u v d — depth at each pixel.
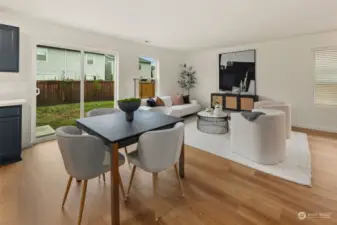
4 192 2.03
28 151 3.23
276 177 2.37
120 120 2.23
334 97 4.48
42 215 1.69
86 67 4.50
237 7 2.93
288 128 3.87
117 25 3.81
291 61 4.96
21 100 3.04
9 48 2.88
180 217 1.68
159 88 6.36
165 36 4.72
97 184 2.26
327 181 2.25
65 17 3.35
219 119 4.76
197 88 7.10
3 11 3.04
